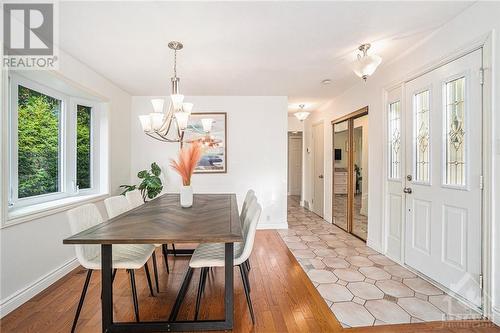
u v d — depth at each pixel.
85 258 1.82
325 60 2.84
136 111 4.32
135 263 1.84
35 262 2.24
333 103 4.63
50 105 2.88
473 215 1.92
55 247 2.51
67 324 1.81
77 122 3.29
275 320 1.85
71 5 1.83
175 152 4.36
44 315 1.91
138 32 2.21
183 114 2.27
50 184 2.90
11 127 2.35
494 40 1.74
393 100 2.90
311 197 5.99
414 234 2.58
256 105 4.41
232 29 2.17
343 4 1.84
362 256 3.09
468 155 1.96
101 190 3.56
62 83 2.66
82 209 1.96
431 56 2.30
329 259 3.00
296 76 3.37
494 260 1.78
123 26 2.11
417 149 2.56
